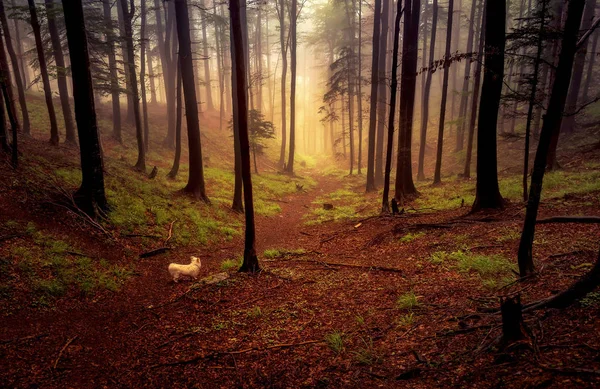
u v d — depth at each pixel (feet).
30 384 16.20
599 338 12.00
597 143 61.57
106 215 39.50
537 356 11.84
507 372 11.78
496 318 16.55
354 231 46.98
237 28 28.17
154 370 17.48
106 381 16.67
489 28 35.96
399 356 15.71
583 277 15.06
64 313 24.31
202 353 18.97
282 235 52.49
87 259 31.30
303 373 15.85
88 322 23.62
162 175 67.97
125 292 29.25
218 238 47.85
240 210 61.16
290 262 36.42
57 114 84.33
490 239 30.89
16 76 60.54
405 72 58.49
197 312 24.93
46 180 39.83
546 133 18.33
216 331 21.72
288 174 105.91
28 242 29.58
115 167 57.88
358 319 20.68
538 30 28.60
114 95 82.84
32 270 26.86
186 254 40.68
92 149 38.60
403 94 58.65
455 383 12.29
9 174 37.14
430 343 16.14
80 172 47.67
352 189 91.81
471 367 12.97
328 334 19.57
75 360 18.67
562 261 22.20
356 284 27.50
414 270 28.25
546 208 35.76
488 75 37.01
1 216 30.99
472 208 40.75
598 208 32.12
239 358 18.08
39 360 18.37
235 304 25.86
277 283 29.63
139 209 44.83
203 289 28.84
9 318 22.12
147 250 38.17
